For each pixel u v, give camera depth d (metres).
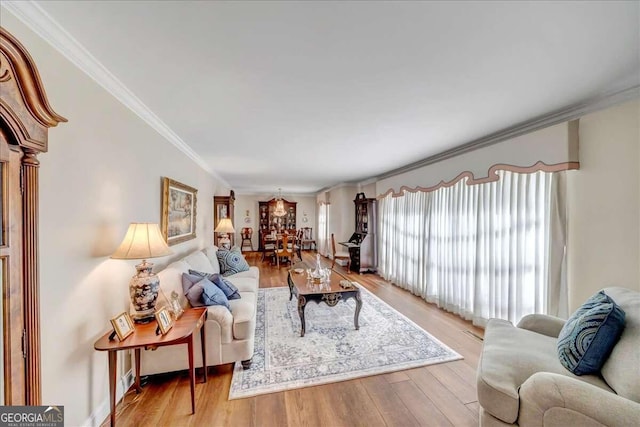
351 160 4.32
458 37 1.35
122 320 1.70
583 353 1.37
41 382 1.21
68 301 1.45
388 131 2.87
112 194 1.90
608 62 1.57
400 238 5.02
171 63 1.60
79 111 1.54
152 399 1.92
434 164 3.89
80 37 1.36
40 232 1.28
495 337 1.85
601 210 2.04
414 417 1.76
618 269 1.94
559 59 1.54
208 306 2.29
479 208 3.23
